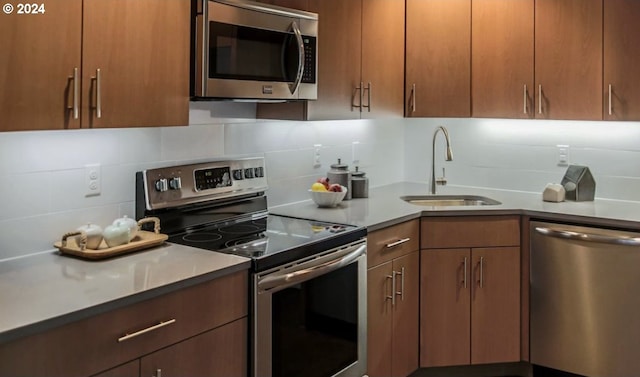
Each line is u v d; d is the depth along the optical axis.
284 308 2.20
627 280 2.83
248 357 2.10
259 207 2.90
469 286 3.10
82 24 1.88
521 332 3.15
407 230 2.97
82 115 1.90
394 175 4.07
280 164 3.14
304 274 2.23
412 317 3.05
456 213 3.04
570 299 2.97
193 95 2.30
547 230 2.99
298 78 2.62
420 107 3.43
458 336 3.12
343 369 2.53
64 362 1.56
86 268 1.94
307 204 3.24
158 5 2.12
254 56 2.46
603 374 2.93
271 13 2.51
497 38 3.35
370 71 3.16
